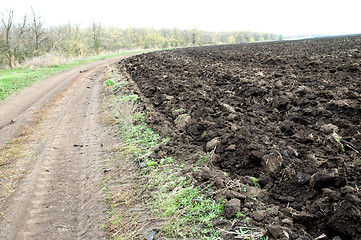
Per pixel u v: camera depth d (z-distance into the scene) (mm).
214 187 3715
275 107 6047
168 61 16500
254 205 3254
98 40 41406
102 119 7914
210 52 22609
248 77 9047
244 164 4148
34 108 10086
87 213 3854
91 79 15242
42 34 32594
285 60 12336
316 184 3221
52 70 19719
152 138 5770
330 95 6039
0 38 27766
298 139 4496
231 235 2871
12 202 4273
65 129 7574
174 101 7645
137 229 3322
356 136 4270
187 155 4785
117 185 4371
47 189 4590
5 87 13367
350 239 2559
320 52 15055
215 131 5301
